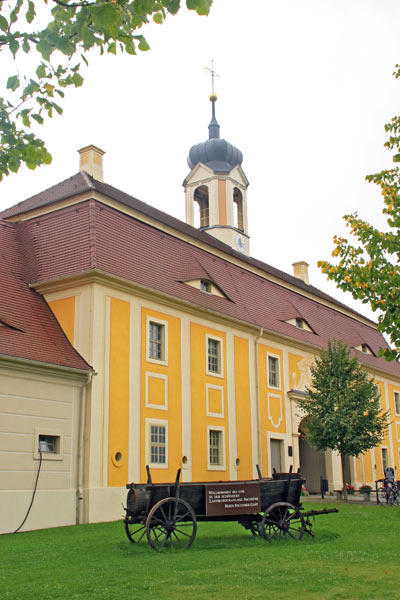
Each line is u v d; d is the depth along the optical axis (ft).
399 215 39.09
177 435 80.28
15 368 62.75
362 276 35.58
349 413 90.17
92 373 69.36
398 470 147.33
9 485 60.13
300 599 26.61
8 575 33.06
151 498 43.55
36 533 57.11
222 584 29.81
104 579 31.30
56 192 91.45
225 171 136.77
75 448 67.26
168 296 81.66
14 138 28.14
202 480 83.10
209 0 21.07
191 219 137.28
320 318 131.23
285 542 45.65
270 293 115.65
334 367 94.12
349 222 37.99
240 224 139.03
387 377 151.64
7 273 75.31
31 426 63.26
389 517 64.23
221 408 89.66
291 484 48.39
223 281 101.30
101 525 62.28
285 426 103.40
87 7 22.91
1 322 66.44
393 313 34.06
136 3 22.74
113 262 77.20
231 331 95.45
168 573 32.89
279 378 104.88
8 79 27.32
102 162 98.73
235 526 57.31
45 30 25.12
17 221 88.12
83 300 72.95
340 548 42.22
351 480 126.00
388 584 29.48
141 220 90.12
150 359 78.43
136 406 74.84
